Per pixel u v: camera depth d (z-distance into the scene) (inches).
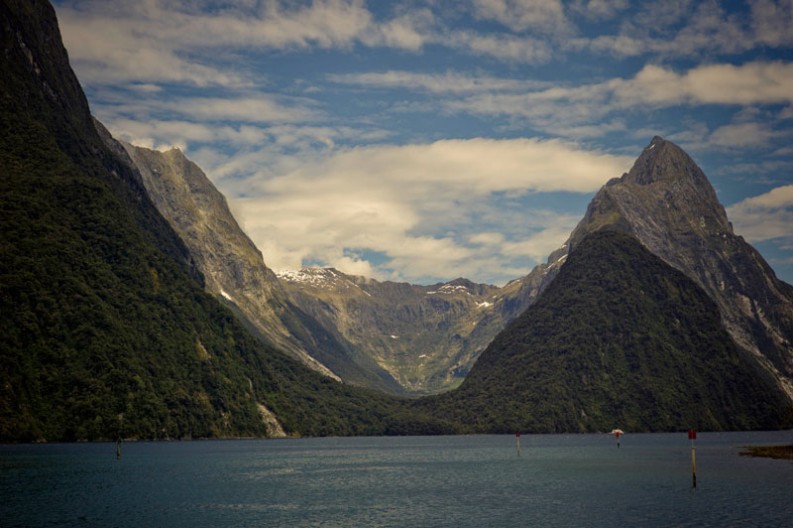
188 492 6058.1
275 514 4970.5
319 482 6948.8
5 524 4537.4
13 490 5954.7
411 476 7559.1
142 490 6122.1
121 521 4660.4
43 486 6220.5
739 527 4306.1
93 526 4488.2
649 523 4471.0
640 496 5625.0
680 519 4581.7
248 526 4542.3
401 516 4889.3
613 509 5022.1
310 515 4933.6
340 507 5280.5
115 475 7190.0
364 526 4542.3
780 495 5580.7
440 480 7126.0
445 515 4916.3
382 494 6013.8
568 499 5565.9
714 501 5290.4
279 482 6934.1
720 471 7544.3
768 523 4416.8
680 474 7303.2
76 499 5536.4
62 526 4483.3
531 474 7637.8
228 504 5408.5
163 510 5093.5
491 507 5236.2
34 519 4692.4
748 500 5319.9
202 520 4726.9
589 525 4466.0
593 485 6466.5
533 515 4859.7
